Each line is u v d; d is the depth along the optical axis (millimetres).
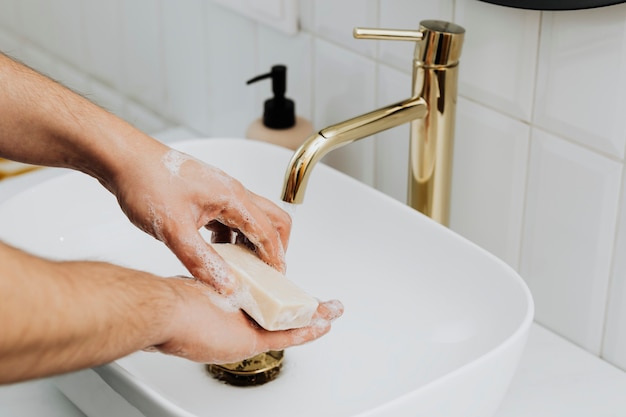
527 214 932
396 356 858
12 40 1790
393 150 1061
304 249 990
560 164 880
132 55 1466
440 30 838
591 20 806
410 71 998
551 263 926
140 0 1387
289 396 831
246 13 1177
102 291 554
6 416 849
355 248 955
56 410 862
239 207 731
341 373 851
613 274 870
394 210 915
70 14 1584
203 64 1316
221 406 820
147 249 998
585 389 867
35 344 510
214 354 647
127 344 570
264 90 1223
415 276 899
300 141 1091
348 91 1094
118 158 710
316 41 1112
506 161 933
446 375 681
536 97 878
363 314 912
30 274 518
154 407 657
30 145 736
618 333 885
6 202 902
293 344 702
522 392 863
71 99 730
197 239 690
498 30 889
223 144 1046
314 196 996
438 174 909
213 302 653
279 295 681
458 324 848
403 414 662
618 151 825
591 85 826
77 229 964
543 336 943
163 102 1439
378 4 1008
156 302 588
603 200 853
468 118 957
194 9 1284
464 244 853
